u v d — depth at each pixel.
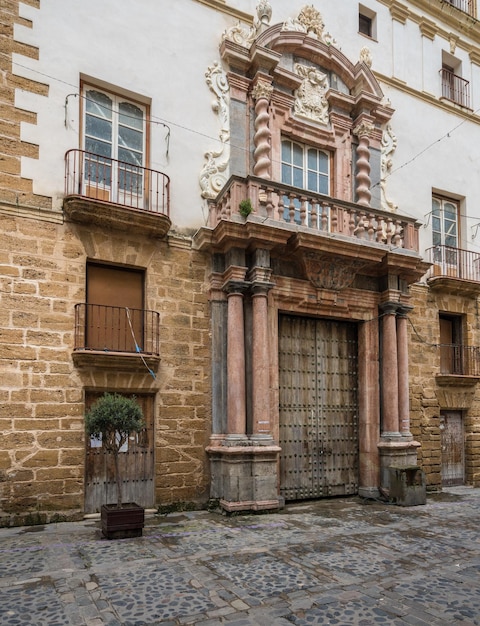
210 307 9.94
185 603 4.75
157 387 9.18
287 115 11.39
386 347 11.04
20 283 8.24
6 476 7.76
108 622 4.34
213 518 8.49
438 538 7.30
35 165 8.60
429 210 13.64
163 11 10.34
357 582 5.35
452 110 14.62
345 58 12.29
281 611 4.59
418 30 14.41
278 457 9.98
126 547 6.61
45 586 5.17
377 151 12.66
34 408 8.08
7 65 8.58
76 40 9.27
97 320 8.95
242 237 9.45
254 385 9.37
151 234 9.38
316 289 10.51
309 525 8.05
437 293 13.23
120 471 8.80
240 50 10.98
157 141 9.91
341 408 11.02
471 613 4.57
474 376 13.24
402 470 10.14
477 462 13.26
